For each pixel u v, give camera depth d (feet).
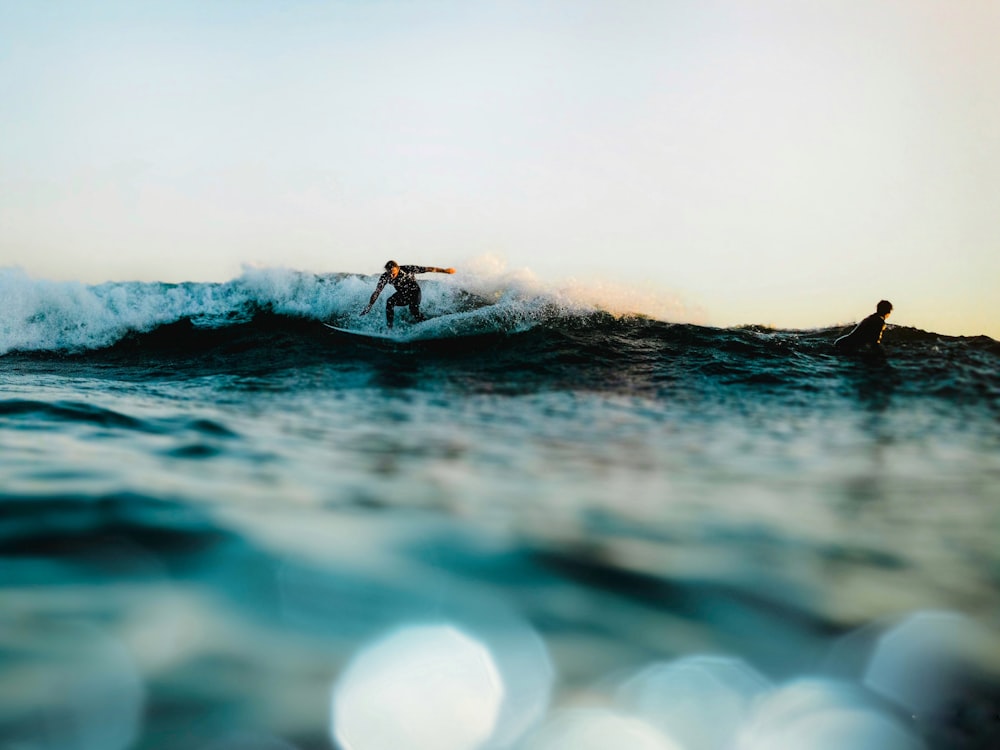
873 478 13.84
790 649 6.77
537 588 7.81
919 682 6.31
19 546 8.05
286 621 6.75
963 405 23.07
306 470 12.66
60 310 38.96
